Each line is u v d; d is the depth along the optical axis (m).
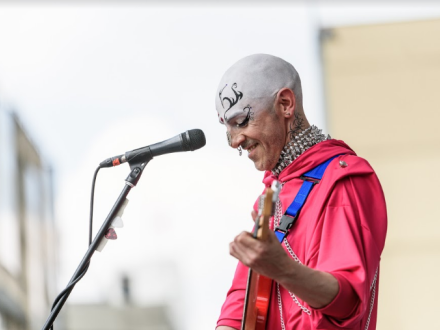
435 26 8.20
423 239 8.23
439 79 8.19
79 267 3.82
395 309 8.23
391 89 8.24
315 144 3.70
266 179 3.80
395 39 8.24
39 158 11.09
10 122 10.88
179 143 3.88
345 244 3.28
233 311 3.86
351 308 3.16
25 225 10.99
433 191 8.22
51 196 11.18
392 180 8.26
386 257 8.28
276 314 3.52
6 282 10.66
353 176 3.48
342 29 8.33
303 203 3.54
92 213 3.94
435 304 8.16
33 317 10.98
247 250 3.00
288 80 3.72
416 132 8.22
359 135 8.26
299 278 3.05
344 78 8.29
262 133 3.67
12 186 10.93
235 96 3.69
